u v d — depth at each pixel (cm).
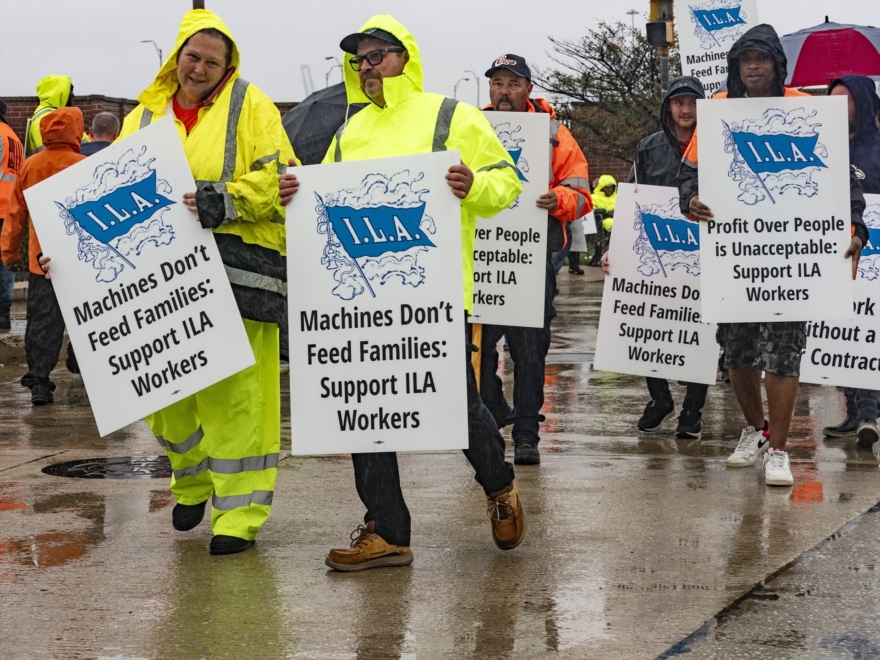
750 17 1049
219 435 496
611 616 410
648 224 752
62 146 947
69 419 874
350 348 457
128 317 484
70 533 531
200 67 483
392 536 472
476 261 682
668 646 381
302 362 459
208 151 488
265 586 449
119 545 510
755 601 423
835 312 606
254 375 497
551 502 577
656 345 755
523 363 682
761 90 618
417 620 408
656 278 753
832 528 522
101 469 679
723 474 647
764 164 606
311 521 549
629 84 3098
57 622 409
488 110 717
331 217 456
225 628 402
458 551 495
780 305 608
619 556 482
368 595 436
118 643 388
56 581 457
